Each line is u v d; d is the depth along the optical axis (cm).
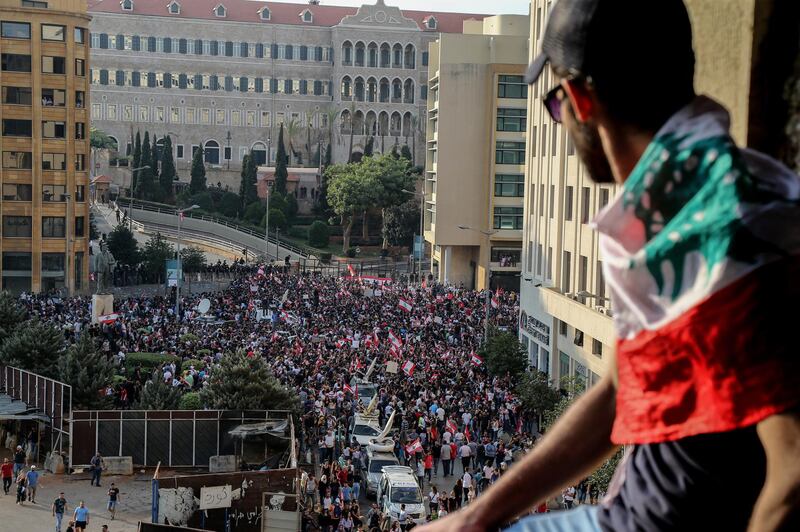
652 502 225
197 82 16275
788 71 290
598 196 4522
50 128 9288
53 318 6981
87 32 9481
